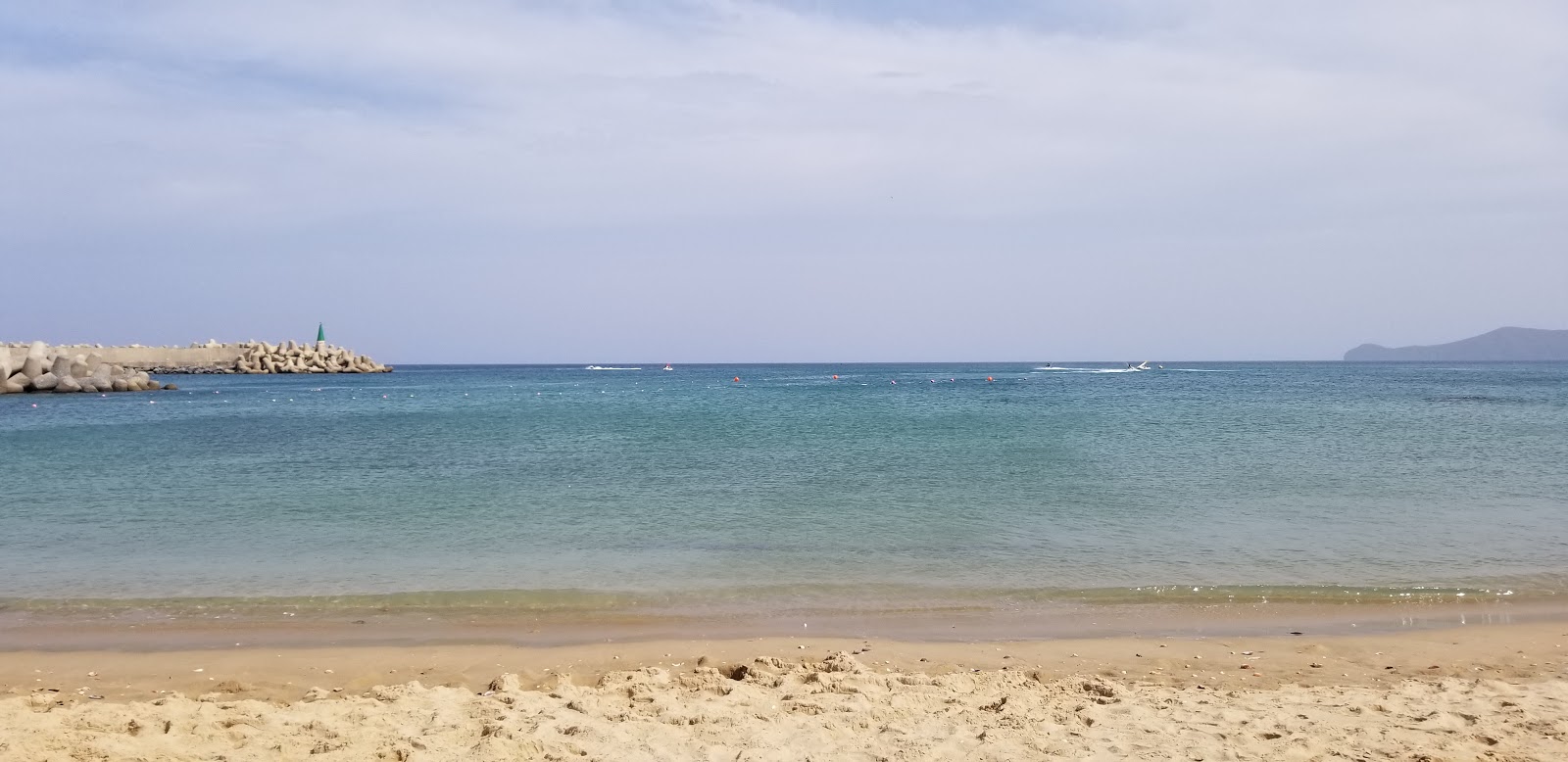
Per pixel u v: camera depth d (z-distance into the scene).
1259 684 8.11
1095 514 16.14
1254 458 23.77
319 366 139.50
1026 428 33.09
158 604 10.78
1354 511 16.33
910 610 10.57
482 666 8.60
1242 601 10.88
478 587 11.54
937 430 32.50
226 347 139.62
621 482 20.19
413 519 15.95
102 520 15.98
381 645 9.30
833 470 21.92
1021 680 8.06
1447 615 10.34
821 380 108.25
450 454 25.88
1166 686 8.03
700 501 17.59
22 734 6.09
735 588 11.50
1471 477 20.39
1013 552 13.33
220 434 33.16
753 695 7.48
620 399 60.62
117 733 6.25
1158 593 11.20
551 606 10.72
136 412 46.59
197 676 8.28
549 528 15.16
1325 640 9.45
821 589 11.46
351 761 5.88
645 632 9.80
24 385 66.50
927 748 6.28
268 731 6.39
